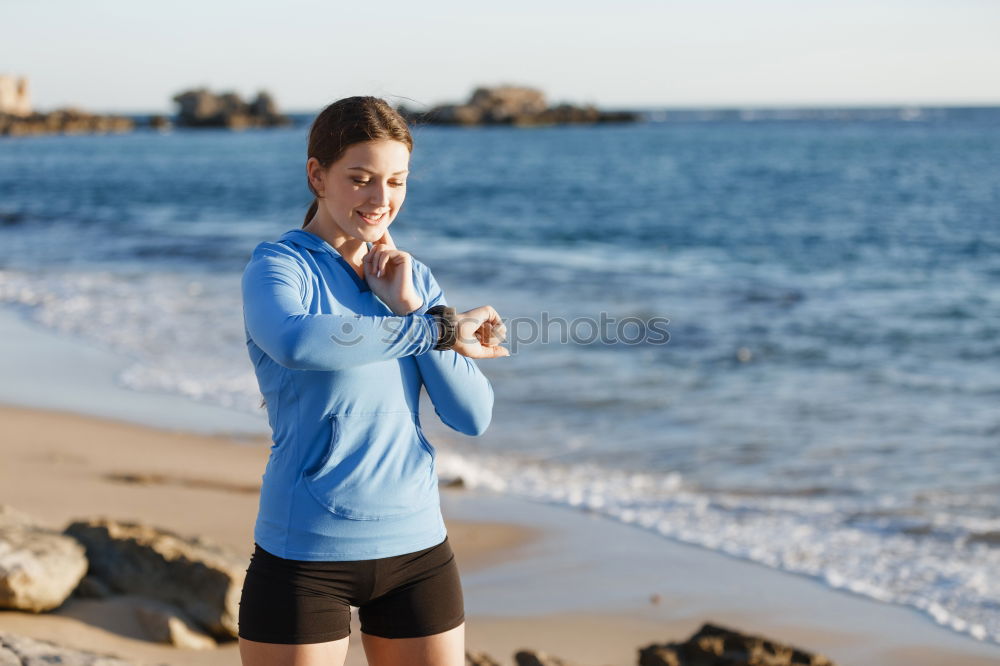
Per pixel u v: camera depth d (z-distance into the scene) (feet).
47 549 15.16
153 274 63.67
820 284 62.44
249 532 21.56
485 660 14.15
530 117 486.38
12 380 36.99
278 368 7.18
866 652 17.51
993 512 24.61
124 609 15.14
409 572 7.33
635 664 16.51
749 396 36.01
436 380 7.52
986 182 152.66
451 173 184.55
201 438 30.09
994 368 40.34
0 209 112.47
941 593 20.01
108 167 204.95
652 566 21.27
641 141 326.44
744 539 22.93
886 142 303.27
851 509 24.97
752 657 14.66
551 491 26.25
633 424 32.45
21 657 10.65
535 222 104.47
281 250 7.36
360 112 7.13
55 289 57.16
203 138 376.48
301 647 7.04
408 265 7.35
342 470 7.12
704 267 70.74
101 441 29.17
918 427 32.14
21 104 449.48
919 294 58.34
